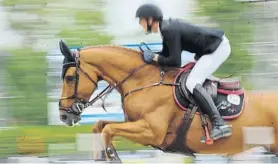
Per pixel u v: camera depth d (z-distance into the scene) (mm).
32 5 12180
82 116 11484
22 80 11992
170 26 8664
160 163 10945
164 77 8961
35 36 12141
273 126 8938
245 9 11992
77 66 8961
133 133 8812
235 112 8906
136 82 8992
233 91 9008
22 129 11539
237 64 11914
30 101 11984
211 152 9117
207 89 8938
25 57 12047
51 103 12016
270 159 9438
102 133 8797
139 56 9070
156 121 8805
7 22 12148
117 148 11445
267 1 11977
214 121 8750
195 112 8875
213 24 11992
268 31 11992
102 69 9008
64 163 10703
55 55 12078
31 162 10945
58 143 11328
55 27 12172
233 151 9078
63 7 12180
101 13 12164
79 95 9000
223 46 8859
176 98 8859
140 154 11352
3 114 11953
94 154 8914
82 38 12070
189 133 8922
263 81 11977
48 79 12062
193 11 12008
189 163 10891
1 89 12008
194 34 8727
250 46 11992
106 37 12070
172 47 8695
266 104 8984
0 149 11344
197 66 8852
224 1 11961
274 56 11977
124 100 9031
